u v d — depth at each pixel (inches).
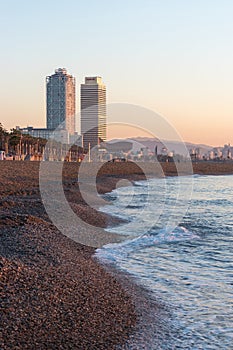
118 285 443.8
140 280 473.7
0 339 291.6
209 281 476.4
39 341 296.5
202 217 1003.3
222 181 2753.4
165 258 579.8
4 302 348.5
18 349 282.7
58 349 289.4
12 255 503.8
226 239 718.5
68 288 404.2
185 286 457.4
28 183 1446.9
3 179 1558.8
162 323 353.7
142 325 345.1
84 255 567.2
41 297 370.3
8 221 706.2
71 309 355.6
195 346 315.6
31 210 876.6
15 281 398.9
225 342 324.2
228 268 532.1
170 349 308.7
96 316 350.6
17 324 315.3
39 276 426.6
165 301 407.8
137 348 305.0
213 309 391.2
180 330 341.7
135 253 605.0
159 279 479.8
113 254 591.2
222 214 1067.3
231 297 424.2
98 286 429.1
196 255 600.1
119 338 317.4
